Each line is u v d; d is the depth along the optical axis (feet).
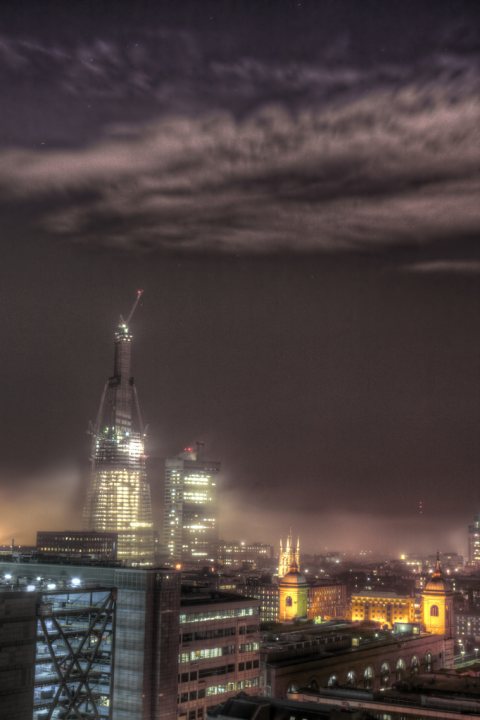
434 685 634.02
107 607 622.95
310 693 615.16
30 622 560.20
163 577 617.62
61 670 599.98
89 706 607.37
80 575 646.33
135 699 600.80
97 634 614.34
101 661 620.08
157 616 611.06
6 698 538.47
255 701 540.11
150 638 608.19
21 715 546.67
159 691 603.26
